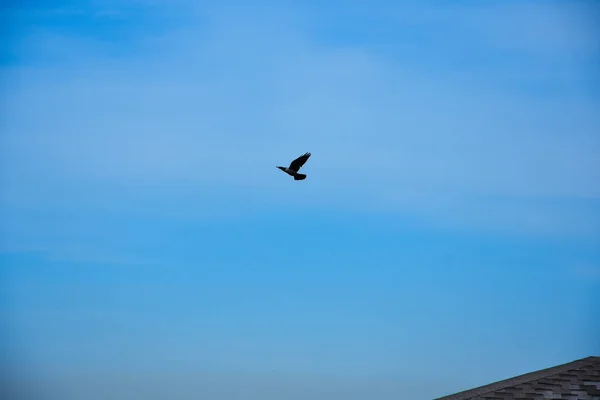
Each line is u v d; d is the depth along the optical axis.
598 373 33.47
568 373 33.75
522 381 33.50
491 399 32.72
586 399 32.12
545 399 32.38
